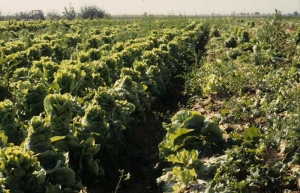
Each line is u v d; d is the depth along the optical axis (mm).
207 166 6383
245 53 18609
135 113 9453
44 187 5156
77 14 56750
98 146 6598
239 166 6379
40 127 5785
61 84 9016
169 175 6598
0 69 13062
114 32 23953
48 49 15906
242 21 46406
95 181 6785
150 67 12289
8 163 4906
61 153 5785
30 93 7852
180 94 13141
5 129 6586
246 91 11539
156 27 29422
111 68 11953
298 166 6441
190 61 19078
